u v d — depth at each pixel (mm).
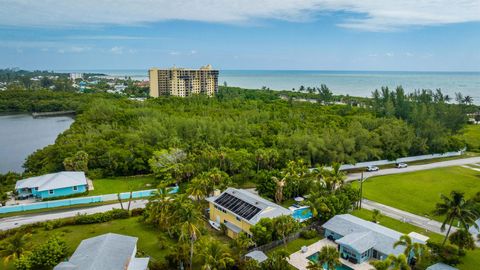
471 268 46719
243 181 82000
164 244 51250
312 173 71562
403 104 142375
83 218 59625
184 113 136875
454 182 86438
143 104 160125
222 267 40094
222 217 59719
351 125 108625
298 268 46719
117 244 42938
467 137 136125
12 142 136750
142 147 92562
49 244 45594
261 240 50500
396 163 104250
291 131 109062
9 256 43000
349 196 66688
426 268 44844
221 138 103375
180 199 52812
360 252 47688
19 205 65562
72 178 75562
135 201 71000
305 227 57562
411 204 71688
